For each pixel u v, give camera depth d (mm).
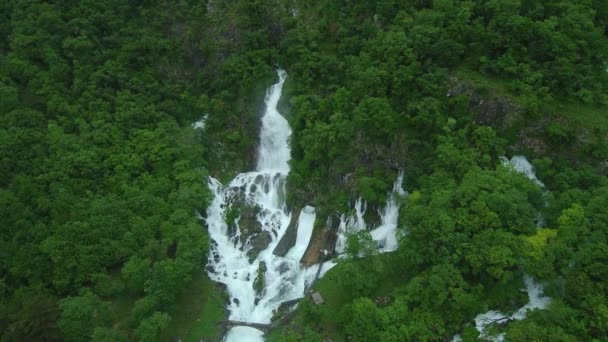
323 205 58219
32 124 58844
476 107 56219
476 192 50469
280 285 54594
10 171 55688
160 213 56250
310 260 56531
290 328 50312
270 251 58000
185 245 53469
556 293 46281
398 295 48750
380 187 55406
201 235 55000
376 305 48562
